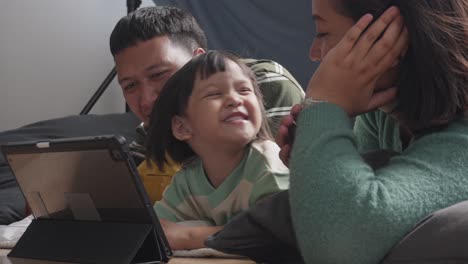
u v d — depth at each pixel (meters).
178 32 1.52
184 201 1.20
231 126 1.13
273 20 2.43
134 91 1.50
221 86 1.16
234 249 0.85
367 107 0.84
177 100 1.21
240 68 1.20
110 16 3.22
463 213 0.65
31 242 0.95
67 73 3.11
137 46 1.46
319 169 0.74
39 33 3.05
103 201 0.86
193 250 0.98
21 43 3.03
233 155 1.14
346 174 0.73
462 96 0.78
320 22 0.87
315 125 0.78
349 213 0.70
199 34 1.59
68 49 3.11
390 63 0.81
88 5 3.15
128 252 0.81
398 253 0.68
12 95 3.01
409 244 0.67
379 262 0.71
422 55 0.79
